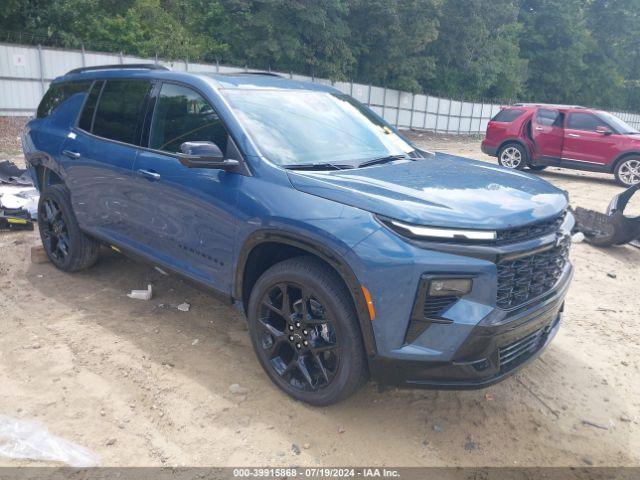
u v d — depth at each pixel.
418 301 2.72
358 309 2.85
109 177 4.33
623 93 63.59
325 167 3.42
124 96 4.47
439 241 2.72
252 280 3.54
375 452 2.94
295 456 2.87
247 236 3.29
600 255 7.11
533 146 14.30
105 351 3.80
